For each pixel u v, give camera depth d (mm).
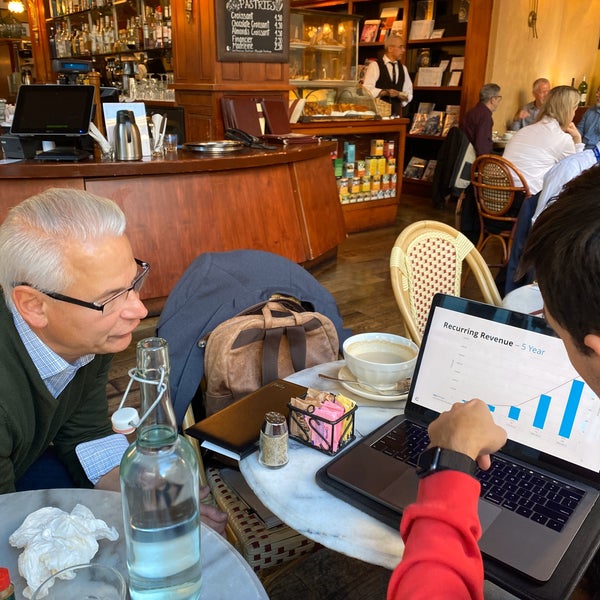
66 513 904
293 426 1160
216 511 1284
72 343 1137
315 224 4414
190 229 3592
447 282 2148
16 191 3133
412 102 8078
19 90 3191
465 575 681
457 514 727
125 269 1089
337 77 5867
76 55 8664
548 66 7547
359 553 892
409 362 1283
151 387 799
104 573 765
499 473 1042
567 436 1035
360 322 3654
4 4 10539
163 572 762
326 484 1016
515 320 1109
